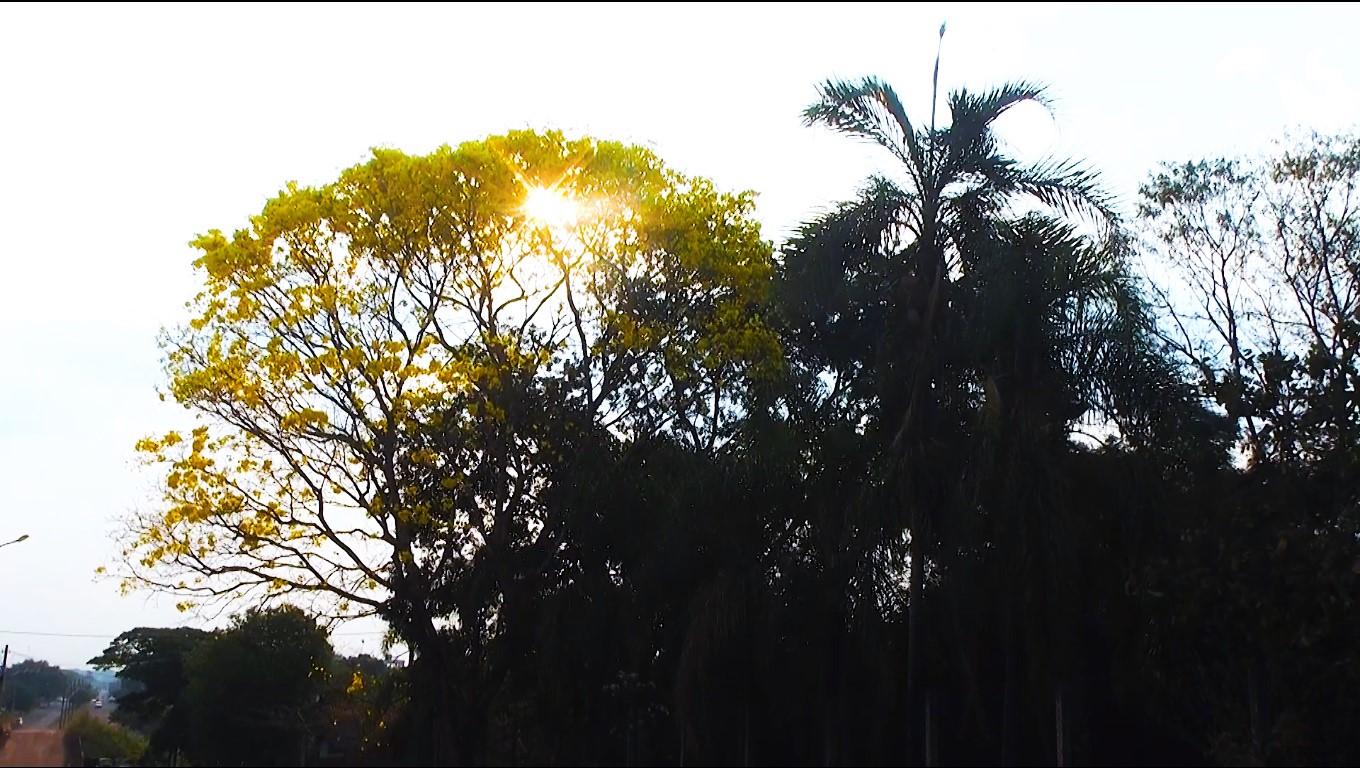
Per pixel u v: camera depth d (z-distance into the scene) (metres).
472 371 20.83
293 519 21.59
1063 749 15.37
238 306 21.14
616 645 20.20
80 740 45.78
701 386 21.83
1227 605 14.94
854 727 17.72
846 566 17.12
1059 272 16.27
